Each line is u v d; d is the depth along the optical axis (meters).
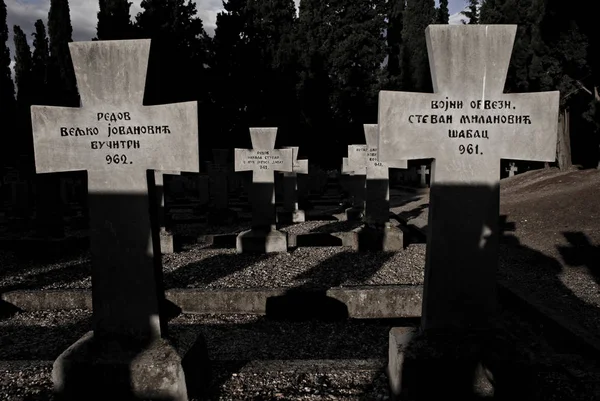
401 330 3.33
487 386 2.96
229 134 33.12
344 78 35.66
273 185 8.66
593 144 20.53
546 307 4.94
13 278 6.96
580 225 9.93
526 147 3.14
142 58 3.07
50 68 32.78
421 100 3.12
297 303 5.30
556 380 3.28
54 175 8.84
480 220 3.16
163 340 3.17
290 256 8.17
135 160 3.14
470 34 3.06
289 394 3.12
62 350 4.33
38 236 8.89
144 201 3.12
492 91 3.10
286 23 37.50
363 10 36.88
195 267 7.44
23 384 3.28
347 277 6.58
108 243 3.17
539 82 18.44
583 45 15.48
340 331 4.80
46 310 5.50
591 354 3.83
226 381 3.33
